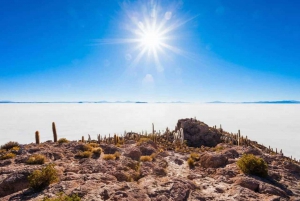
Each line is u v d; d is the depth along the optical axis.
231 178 13.41
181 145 34.28
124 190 10.23
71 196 9.11
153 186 11.30
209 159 17.42
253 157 14.17
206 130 46.78
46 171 11.07
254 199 10.02
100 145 24.50
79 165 15.70
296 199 10.46
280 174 14.23
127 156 20.28
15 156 18.44
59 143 25.67
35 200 8.95
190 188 11.48
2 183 11.29
